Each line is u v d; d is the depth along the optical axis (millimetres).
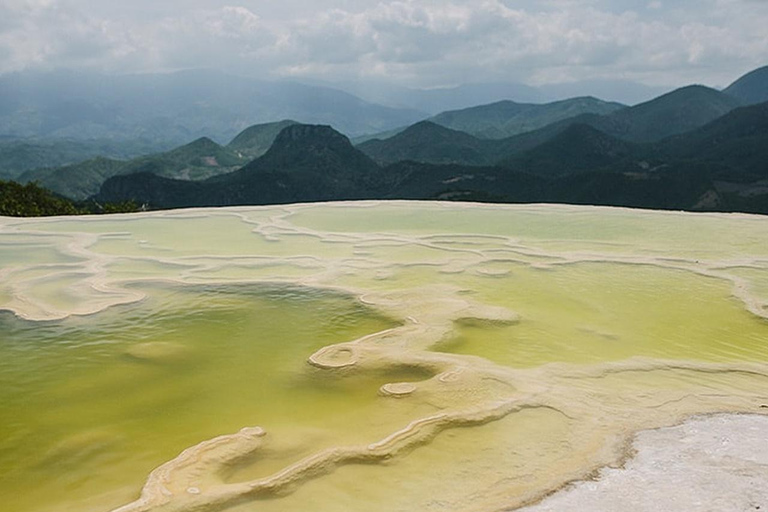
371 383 6859
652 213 19203
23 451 5633
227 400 6602
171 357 7828
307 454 5383
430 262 12547
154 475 5004
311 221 18250
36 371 7449
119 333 8711
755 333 8734
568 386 6738
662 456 5270
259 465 5254
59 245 14656
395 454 5305
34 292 10609
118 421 6195
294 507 4617
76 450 5637
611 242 14805
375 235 15797
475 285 10953
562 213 19266
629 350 8031
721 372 7285
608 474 5004
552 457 5277
